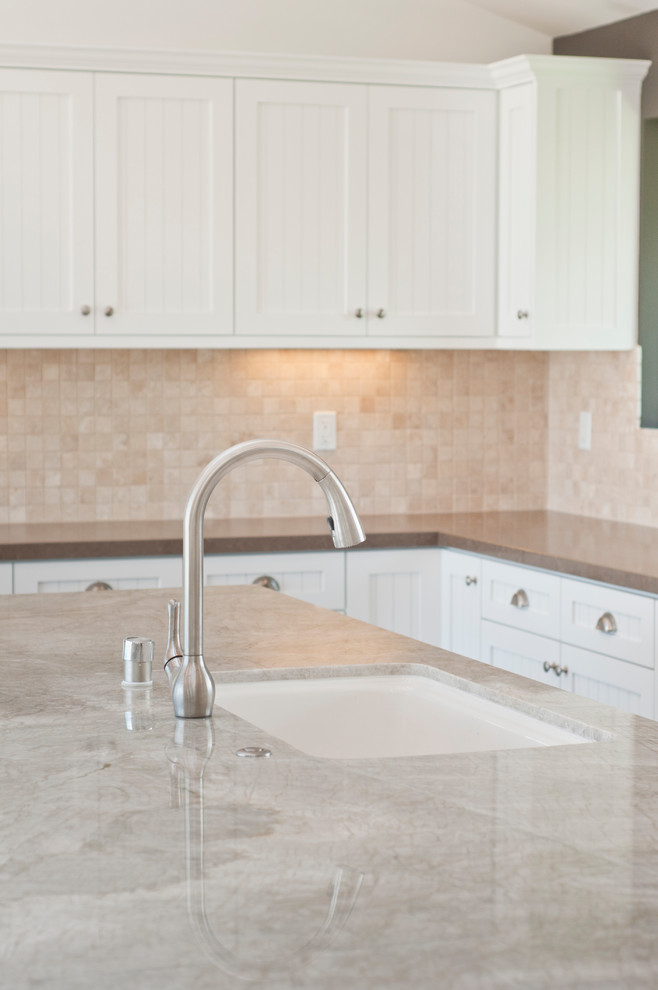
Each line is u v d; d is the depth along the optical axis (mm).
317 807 1291
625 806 1296
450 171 3887
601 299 3896
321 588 3686
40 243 3588
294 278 3781
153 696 1765
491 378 4344
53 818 1250
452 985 897
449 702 1877
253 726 1615
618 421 4055
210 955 941
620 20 3979
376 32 4129
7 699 1743
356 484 4227
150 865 1123
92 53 3543
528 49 4277
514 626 3473
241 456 1584
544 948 954
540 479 4414
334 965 926
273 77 3703
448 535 3748
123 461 4008
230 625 2307
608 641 3092
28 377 3904
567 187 3820
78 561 3498
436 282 3906
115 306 3648
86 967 921
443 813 1272
